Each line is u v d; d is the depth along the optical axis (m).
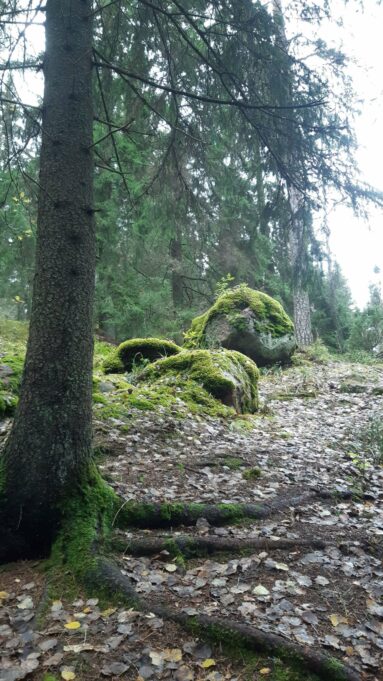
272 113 4.85
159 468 5.27
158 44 5.63
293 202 5.77
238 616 3.04
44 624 2.93
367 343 16.98
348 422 8.48
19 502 3.63
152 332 14.70
